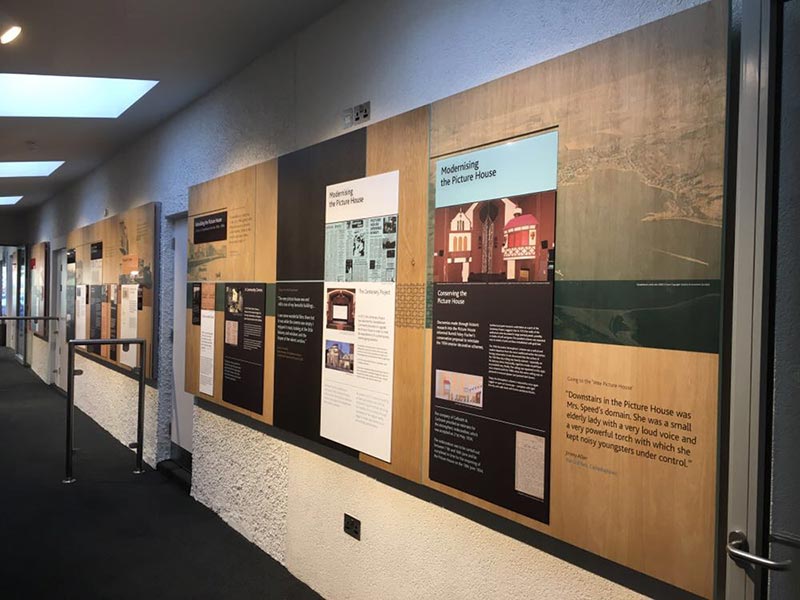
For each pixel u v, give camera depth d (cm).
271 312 333
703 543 144
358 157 267
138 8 294
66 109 482
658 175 155
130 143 593
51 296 962
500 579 201
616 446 163
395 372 243
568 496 175
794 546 131
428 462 226
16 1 285
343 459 282
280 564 332
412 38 247
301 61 321
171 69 384
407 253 239
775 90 131
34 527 382
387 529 254
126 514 406
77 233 785
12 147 600
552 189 182
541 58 194
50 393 907
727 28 142
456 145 216
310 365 298
